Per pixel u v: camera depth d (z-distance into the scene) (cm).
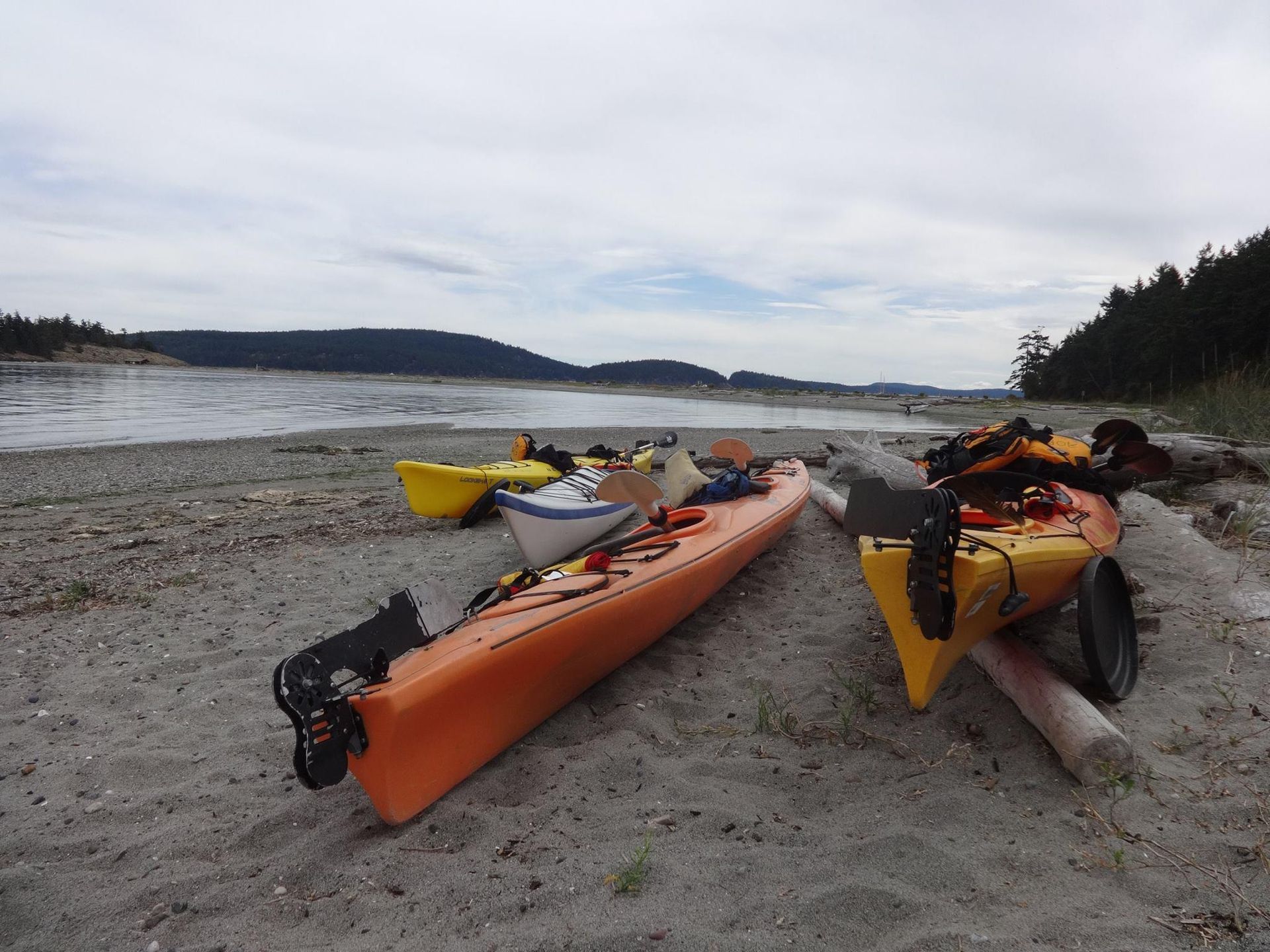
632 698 400
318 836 287
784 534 662
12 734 372
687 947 218
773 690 398
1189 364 4247
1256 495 612
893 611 336
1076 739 283
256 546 752
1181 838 246
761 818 285
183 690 420
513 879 254
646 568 432
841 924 225
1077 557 358
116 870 270
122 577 641
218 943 232
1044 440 507
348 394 5622
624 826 283
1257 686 331
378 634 298
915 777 305
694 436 2309
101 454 1677
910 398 5612
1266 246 4091
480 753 324
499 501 620
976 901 230
